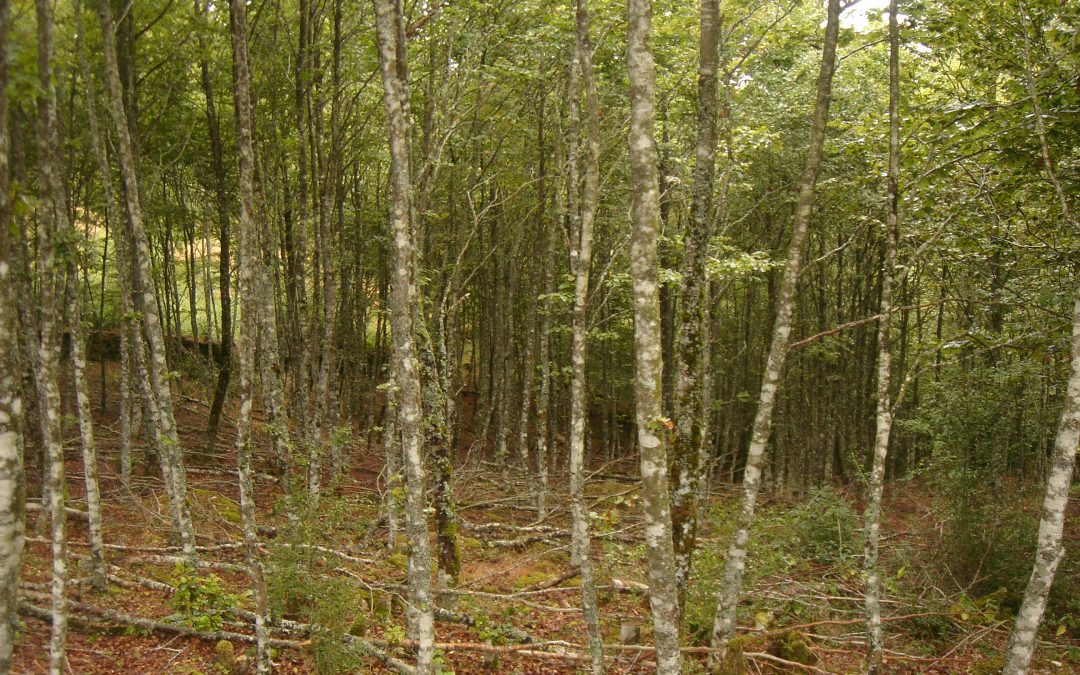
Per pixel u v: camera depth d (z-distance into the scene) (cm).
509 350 1966
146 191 1311
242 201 745
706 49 818
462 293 1777
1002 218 1205
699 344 848
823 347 2003
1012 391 1431
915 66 1126
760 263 1223
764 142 1309
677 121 1483
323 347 1348
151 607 869
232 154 1641
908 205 1005
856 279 2120
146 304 939
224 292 1611
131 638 798
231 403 2233
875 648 861
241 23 761
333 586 849
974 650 1071
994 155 1035
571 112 1066
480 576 1216
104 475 1318
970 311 1567
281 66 1373
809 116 1673
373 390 2080
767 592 1103
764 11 1376
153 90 1394
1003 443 1445
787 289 827
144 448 1570
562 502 1797
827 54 814
